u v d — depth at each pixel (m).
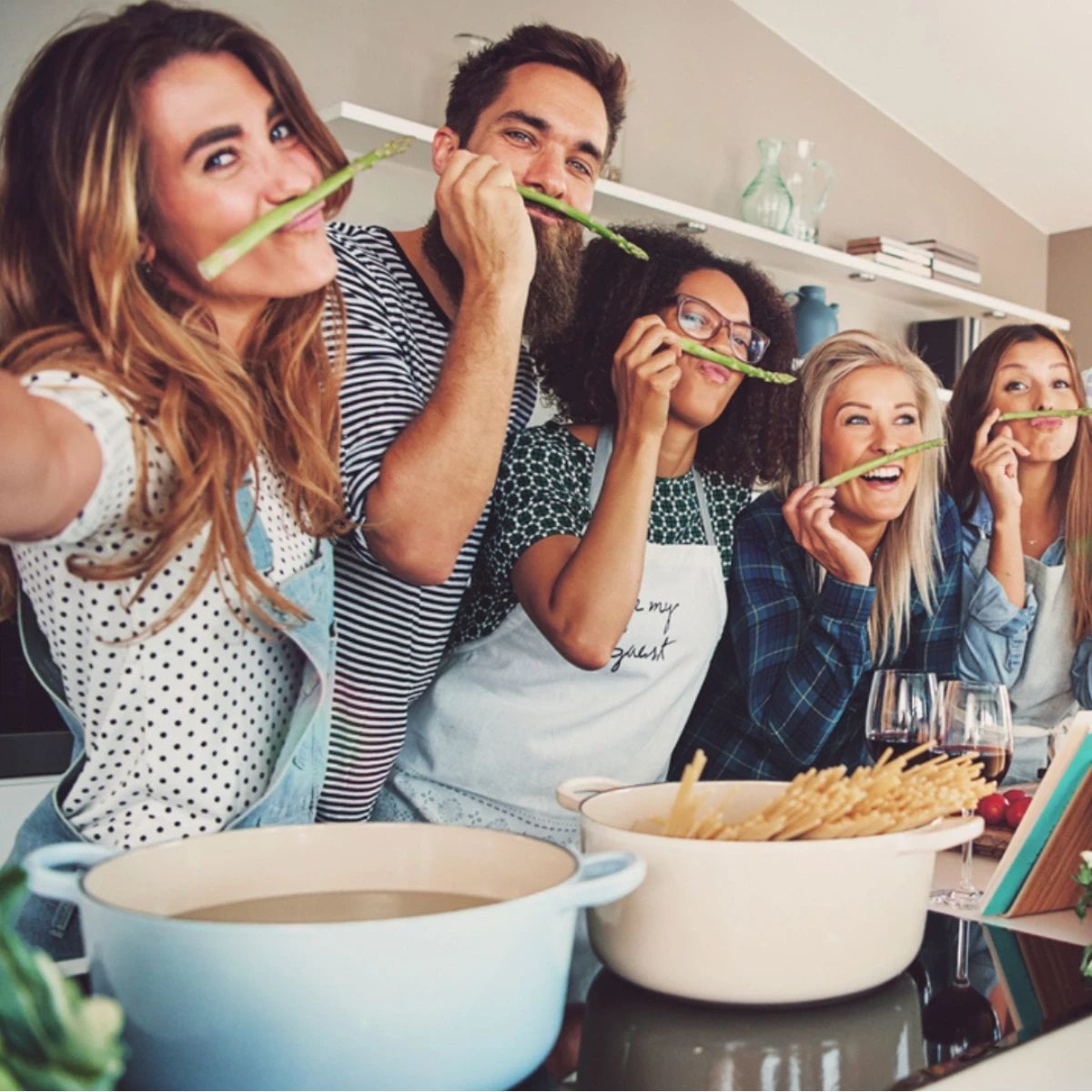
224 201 0.90
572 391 1.65
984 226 4.86
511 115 1.48
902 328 4.42
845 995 0.67
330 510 1.01
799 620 1.90
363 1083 0.47
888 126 4.44
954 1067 0.58
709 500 1.79
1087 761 0.85
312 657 0.94
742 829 0.70
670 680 1.64
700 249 1.74
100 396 0.75
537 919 0.50
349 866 0.65
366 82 2.90
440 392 1.12
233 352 0.91
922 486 2.10
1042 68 4.07
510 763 1.52
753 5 3.90
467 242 1.12
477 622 1.54
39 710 2.42
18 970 0.26
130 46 0.84
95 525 0.74
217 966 0.46
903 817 0.71
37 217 0.84
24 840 0.93
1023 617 2.12
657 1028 0.64
